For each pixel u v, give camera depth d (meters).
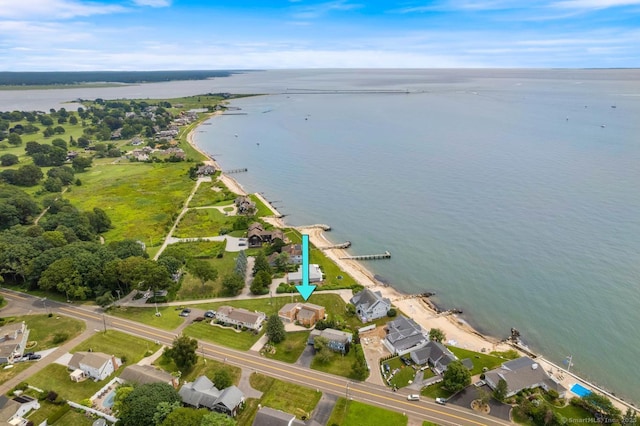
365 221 178.62
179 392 81.19
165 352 93.44
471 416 78.19
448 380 84.00
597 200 183.12
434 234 162.50
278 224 176.00
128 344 99.94
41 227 154.62
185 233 166.50
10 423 74.50
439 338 99.69
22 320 110.00
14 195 184.00
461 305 119.38
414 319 112.69
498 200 191.12
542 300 118.19
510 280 128.62
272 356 95.38
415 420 77.38
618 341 101.50
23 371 90.62
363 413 78.81
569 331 105.75
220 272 134.25
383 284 131.00
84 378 88.75
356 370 88.06
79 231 153.88
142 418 72.44
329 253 151.12
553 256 139.62
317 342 94.88
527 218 169.62
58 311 114.38
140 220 180.00
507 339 104.44
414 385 86.44
